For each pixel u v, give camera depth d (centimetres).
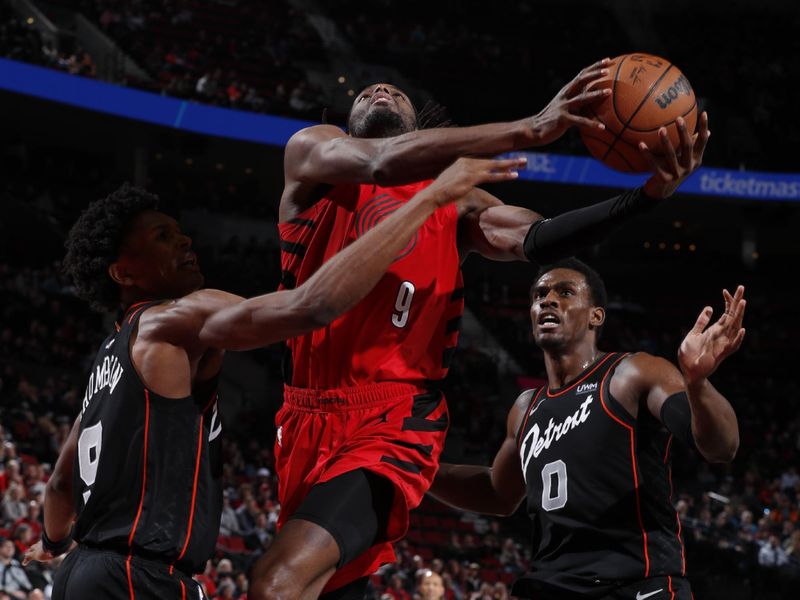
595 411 412
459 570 1572
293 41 2958
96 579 307
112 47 2667
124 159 2681
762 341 2888
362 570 366
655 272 3134
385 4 3247
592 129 318
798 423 2445
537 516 429
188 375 319
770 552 1596
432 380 382
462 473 479
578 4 3350
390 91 392
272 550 329
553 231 351
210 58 2791
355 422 367
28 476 1370
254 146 2533
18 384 1883
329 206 382
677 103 316
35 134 2519
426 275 374
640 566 398
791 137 2970
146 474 312
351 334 369
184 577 316
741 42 3247
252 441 2039
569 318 430
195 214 2802
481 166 314
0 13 2453
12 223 2438
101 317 2300
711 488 2139
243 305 306
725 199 2777
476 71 3067
